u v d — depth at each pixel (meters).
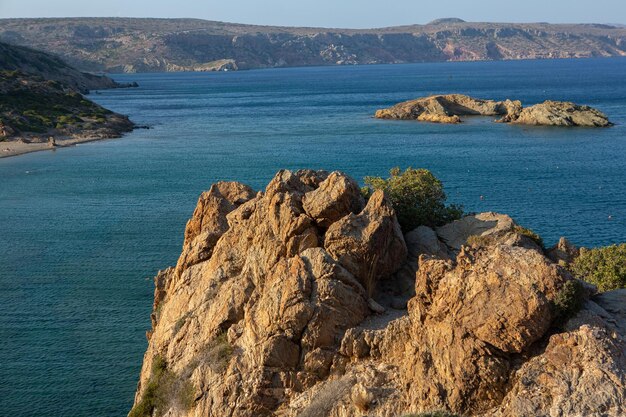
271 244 27.39
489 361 19.02
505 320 19.08
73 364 45.88
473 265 20.70
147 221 83.12
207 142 157.12
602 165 117.00
